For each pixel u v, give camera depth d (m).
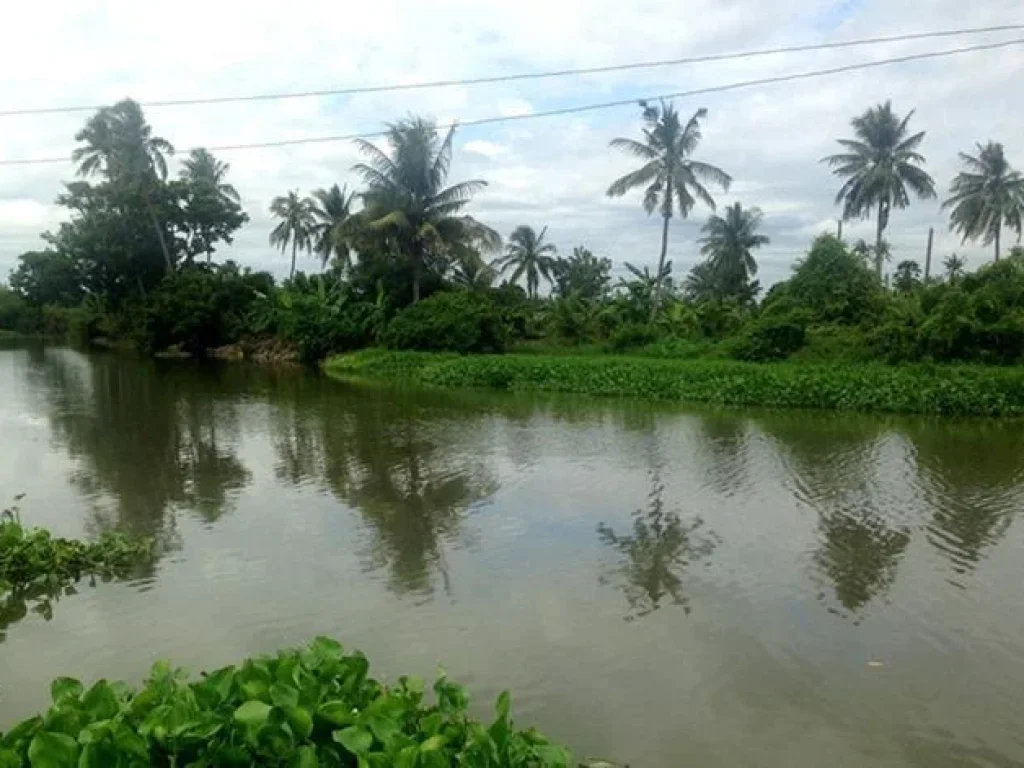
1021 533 10.00
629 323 37.91
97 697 3.79
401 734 3.60
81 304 69.38
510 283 47.44
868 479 13.03
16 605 7.73
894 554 9.20
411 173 37.69
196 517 10.77
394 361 34.31
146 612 7.50
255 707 3.55
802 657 6.58
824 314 31.89
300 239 54.00
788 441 16.69
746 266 51.97
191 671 6.33
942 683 6.15
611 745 5.31
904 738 5.41
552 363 28.42
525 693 5.97
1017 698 5.93
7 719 5.65
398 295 40.69
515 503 11.54
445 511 11.09
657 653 6.64
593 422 19.48
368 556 9.12
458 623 7.22
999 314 25.36
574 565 8.84
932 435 17.44
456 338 36.28
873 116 40.28
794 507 11.29
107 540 9.05
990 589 8.10
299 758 3.46
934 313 26.31
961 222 44.78
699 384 24.06
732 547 9.48
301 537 9.85
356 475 13.38
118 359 44.12
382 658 6.53
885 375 22.34
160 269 51.78
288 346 41.69
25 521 10.59
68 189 52.69
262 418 20.19
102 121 44.84
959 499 11.68
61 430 18.30
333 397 25.09
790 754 5.22
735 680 6.19
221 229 52.34
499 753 3.76
